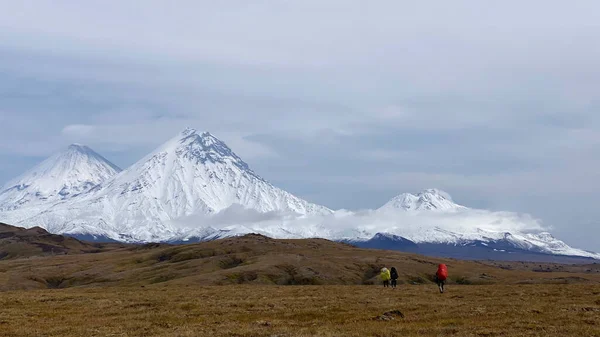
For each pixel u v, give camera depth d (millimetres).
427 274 180750
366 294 59344
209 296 59812
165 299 56938
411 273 177750
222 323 39531
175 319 42312
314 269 168625
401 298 53969
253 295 60375
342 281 162125
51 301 56875
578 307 43531
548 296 53062
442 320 38562
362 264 187375
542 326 35125
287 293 62312
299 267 170000
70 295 64000
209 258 198500
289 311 45438
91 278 182125
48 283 180125
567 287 64812
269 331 35531
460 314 41375
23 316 45375
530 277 179875
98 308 50438
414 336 32625
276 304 50375
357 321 39062
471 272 191250
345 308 46312
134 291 70750
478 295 55969
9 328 38969
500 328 34906
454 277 179000
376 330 34750
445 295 56875
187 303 52438
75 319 43344
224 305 50406
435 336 32625
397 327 35625
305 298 55406
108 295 63281
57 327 39250
